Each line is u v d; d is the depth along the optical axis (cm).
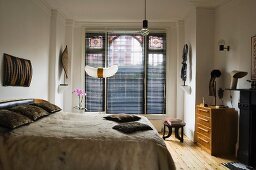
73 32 626
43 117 336
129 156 225
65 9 534
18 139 237
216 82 496
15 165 228
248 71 394
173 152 441
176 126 518
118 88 640
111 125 299
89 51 637
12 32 351
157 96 638
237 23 427
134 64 640
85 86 639
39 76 459
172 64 634
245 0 403
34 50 433
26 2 398
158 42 639
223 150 426
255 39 375
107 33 637
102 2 488
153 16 588
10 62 339
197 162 385
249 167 362
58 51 545
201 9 511
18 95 373
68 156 227
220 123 425
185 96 595
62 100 599
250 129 374
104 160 225
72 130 264
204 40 511
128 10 541
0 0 317
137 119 354
